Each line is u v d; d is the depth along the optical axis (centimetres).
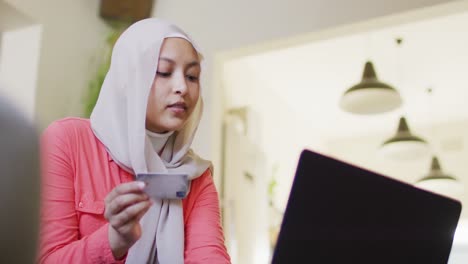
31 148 46
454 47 425
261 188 468
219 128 313
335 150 671
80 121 124
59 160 113
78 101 292
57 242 104
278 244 84
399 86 506
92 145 121
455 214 98
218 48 314
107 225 100
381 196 90
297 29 301
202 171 130
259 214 458
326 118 602
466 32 400
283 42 305
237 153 431
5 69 269
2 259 43
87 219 112
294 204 85
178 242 114
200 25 320
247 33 310
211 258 115
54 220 106
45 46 271
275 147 511
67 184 112
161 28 126
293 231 85
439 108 570
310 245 85
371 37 405
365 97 332
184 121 125
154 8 330
